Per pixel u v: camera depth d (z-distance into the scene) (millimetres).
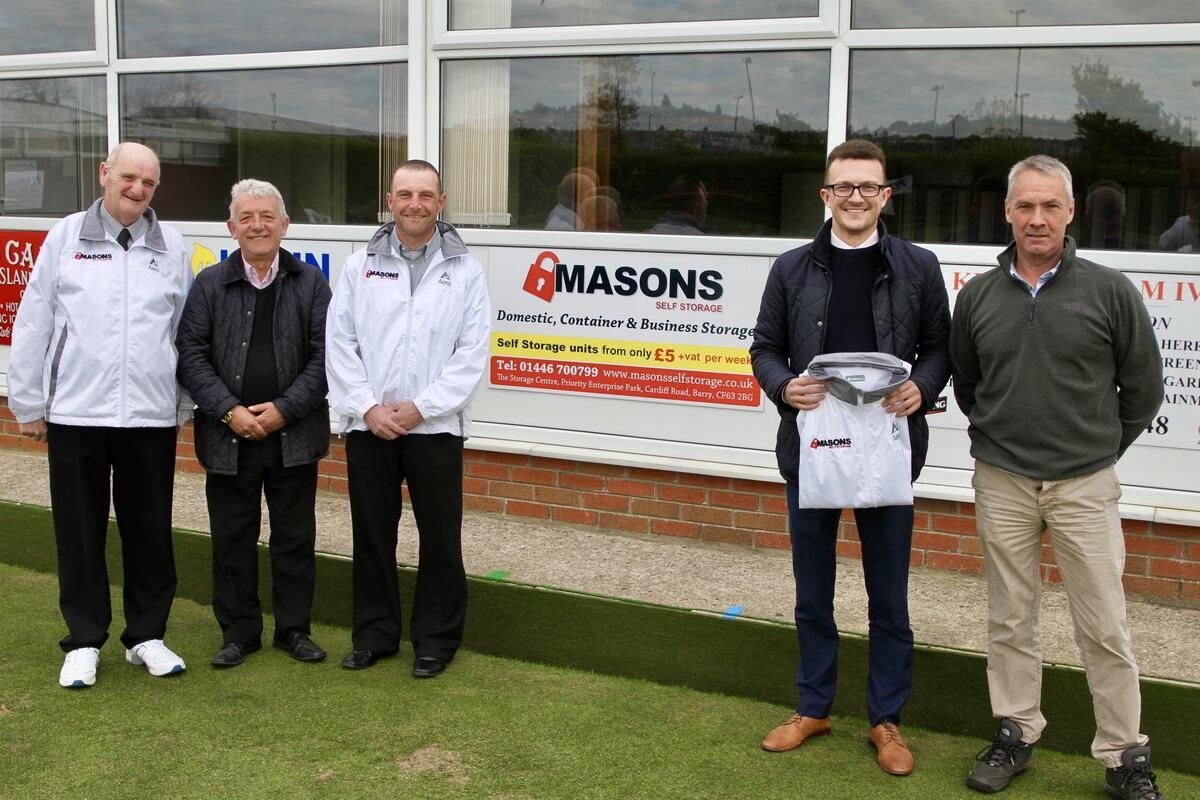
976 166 4840
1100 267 3211
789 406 3475
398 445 4129
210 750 3574
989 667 3484
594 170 5492
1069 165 4715
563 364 5520
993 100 4789
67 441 4035
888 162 4965
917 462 3473
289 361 4188
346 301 4117
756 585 4785
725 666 4102
